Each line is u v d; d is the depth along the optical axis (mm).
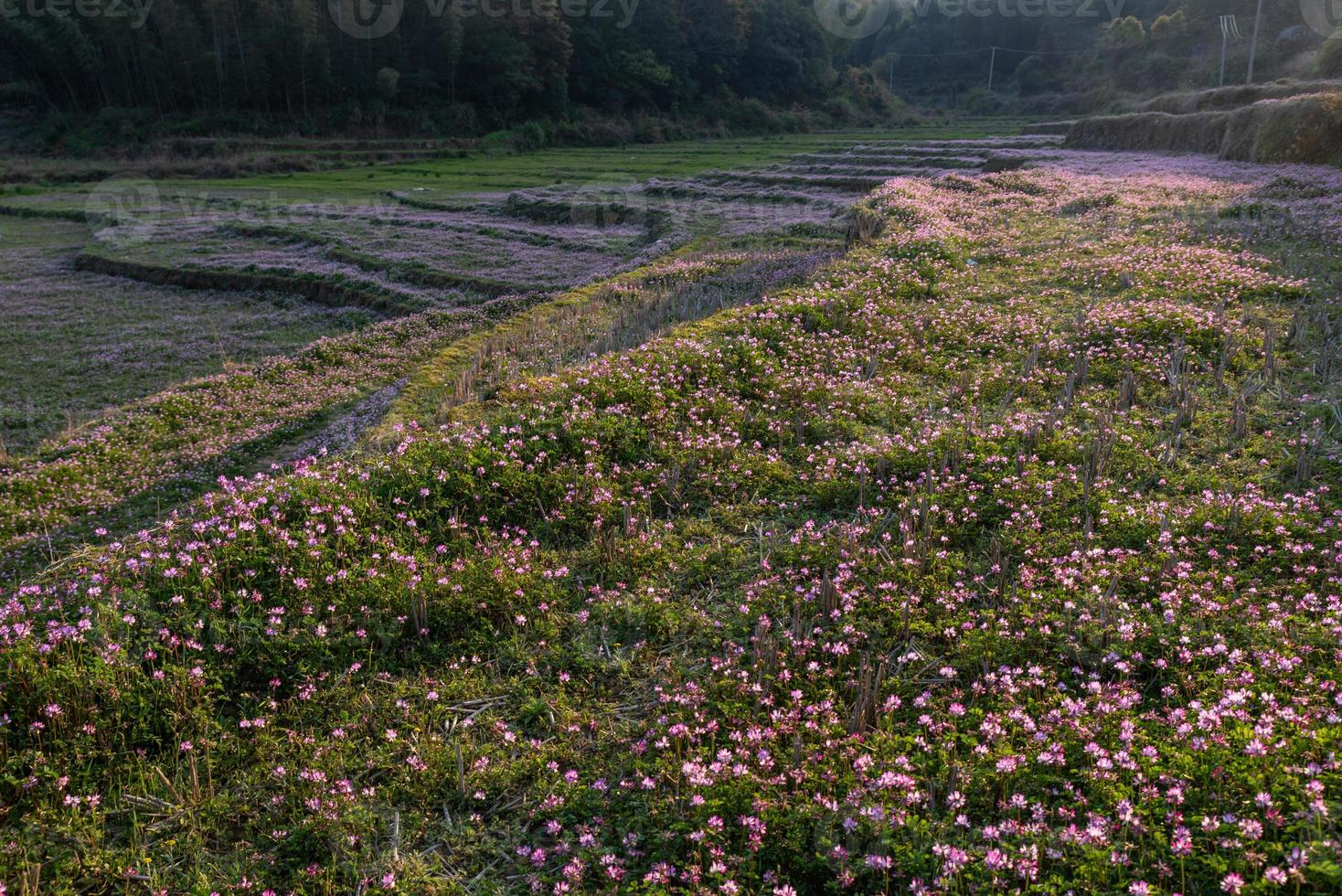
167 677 5258
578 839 4266
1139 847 3674
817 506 7172
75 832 4367
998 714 4582
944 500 6820
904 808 4043
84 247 32188
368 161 59938
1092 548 6016
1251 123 26766
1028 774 4188
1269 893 3271
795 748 4449
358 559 6453
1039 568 5945
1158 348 9531
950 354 10438
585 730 5016
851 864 3828
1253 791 3766
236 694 5391
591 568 6543
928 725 4617
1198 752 4043
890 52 126188
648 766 4566
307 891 4098
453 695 5324
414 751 4852
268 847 4363
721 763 4426
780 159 49500
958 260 14617
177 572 5992
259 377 16344
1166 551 5777
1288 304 10984
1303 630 4895
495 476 7461
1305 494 6410
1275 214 16500
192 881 4148
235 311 23188
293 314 22641
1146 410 8328
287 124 69000
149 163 55719
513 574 6242
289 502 6992
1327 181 19453
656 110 82312
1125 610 5230
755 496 7348
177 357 18875
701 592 6191
